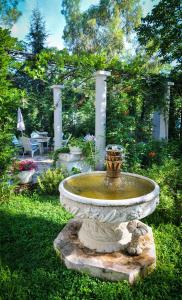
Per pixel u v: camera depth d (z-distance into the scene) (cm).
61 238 305
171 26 651
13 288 230
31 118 1248
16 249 299
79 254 271
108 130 616
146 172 481
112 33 1734
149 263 255
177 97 755
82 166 632
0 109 444
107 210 235
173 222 378
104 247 275
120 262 256
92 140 630
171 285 241
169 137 795
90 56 550
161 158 607
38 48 1536
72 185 294
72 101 851
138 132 721
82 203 240
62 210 421
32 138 1055
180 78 694
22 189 514
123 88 650
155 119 829
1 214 397
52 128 1255
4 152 456
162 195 384
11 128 469
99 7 1780
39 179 511
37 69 522
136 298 223
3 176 461
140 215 244
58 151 644
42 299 222
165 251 295
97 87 570
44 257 282
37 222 369
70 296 226
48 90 1162
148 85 664
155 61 1455
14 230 342
